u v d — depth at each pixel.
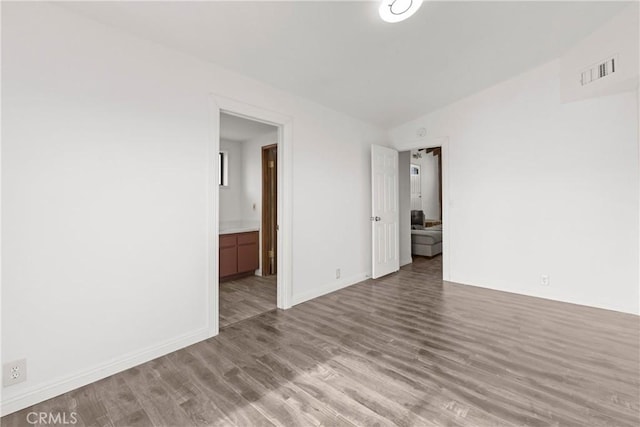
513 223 3.55
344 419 1.47
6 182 1.54
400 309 3.04
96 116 1.84
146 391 1.72
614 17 2.54
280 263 3.11
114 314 1.92
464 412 1.51
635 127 2.78
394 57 2.68
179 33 2.03
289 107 3.14
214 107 2.46
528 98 3.38
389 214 4.53
